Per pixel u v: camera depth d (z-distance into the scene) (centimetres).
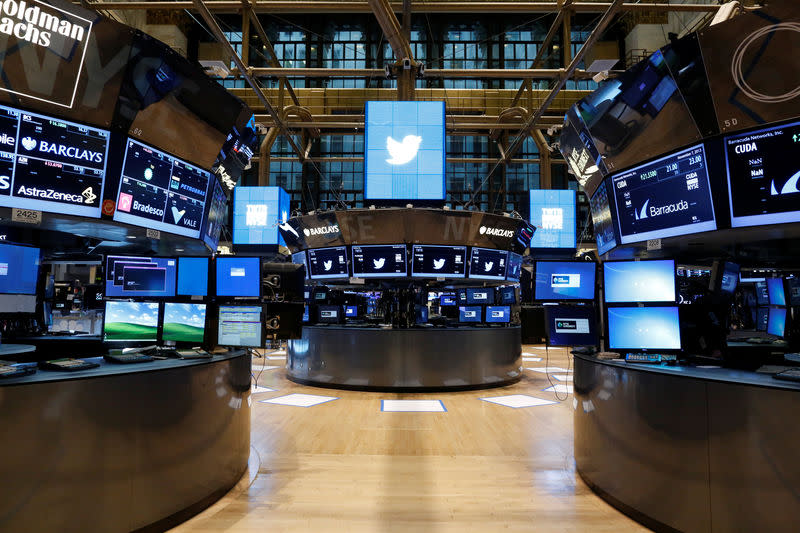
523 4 851
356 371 739
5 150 306
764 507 221
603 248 481
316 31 1984
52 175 327
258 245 1126
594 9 848
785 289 439
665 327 316
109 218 356
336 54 1981
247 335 354
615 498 300
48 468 221
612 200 430
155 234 403
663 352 313
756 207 333
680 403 256
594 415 330
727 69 325
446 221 859
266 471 369
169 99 379
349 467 381
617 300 332
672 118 362
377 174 746
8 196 310
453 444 448
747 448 228
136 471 252
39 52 306
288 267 495
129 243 470
